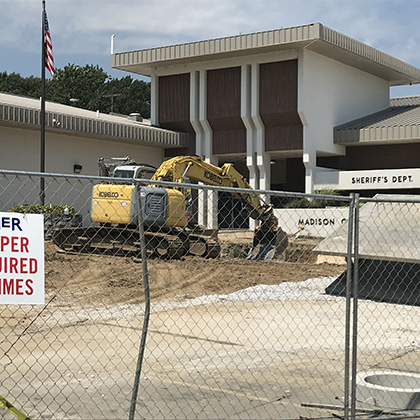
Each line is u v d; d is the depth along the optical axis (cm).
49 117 3619
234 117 4388
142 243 659
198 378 915
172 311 1490
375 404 789
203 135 4572
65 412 748
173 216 2394
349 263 734
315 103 4266
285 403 796
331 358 1053
